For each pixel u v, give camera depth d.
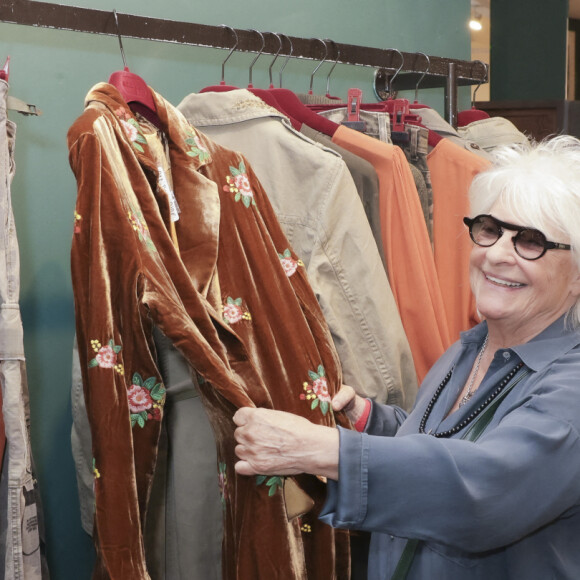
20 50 1.77
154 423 1.30
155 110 1.45
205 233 1.39
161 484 1.50
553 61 3.60
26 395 1.44
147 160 1.33
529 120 2.94
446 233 1.97
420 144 1.95
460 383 1.31
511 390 1.17
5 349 1.32
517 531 1.02
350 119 1.90
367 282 1.62
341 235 1.62
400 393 1.65
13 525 1.32
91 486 1.66
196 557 1.50
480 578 1.14
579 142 1.27
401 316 1.79
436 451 1.01
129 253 1.21
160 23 1.63
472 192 1.25
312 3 2.25
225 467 1.34
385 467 1.01
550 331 1.18
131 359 1.27
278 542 1.27
